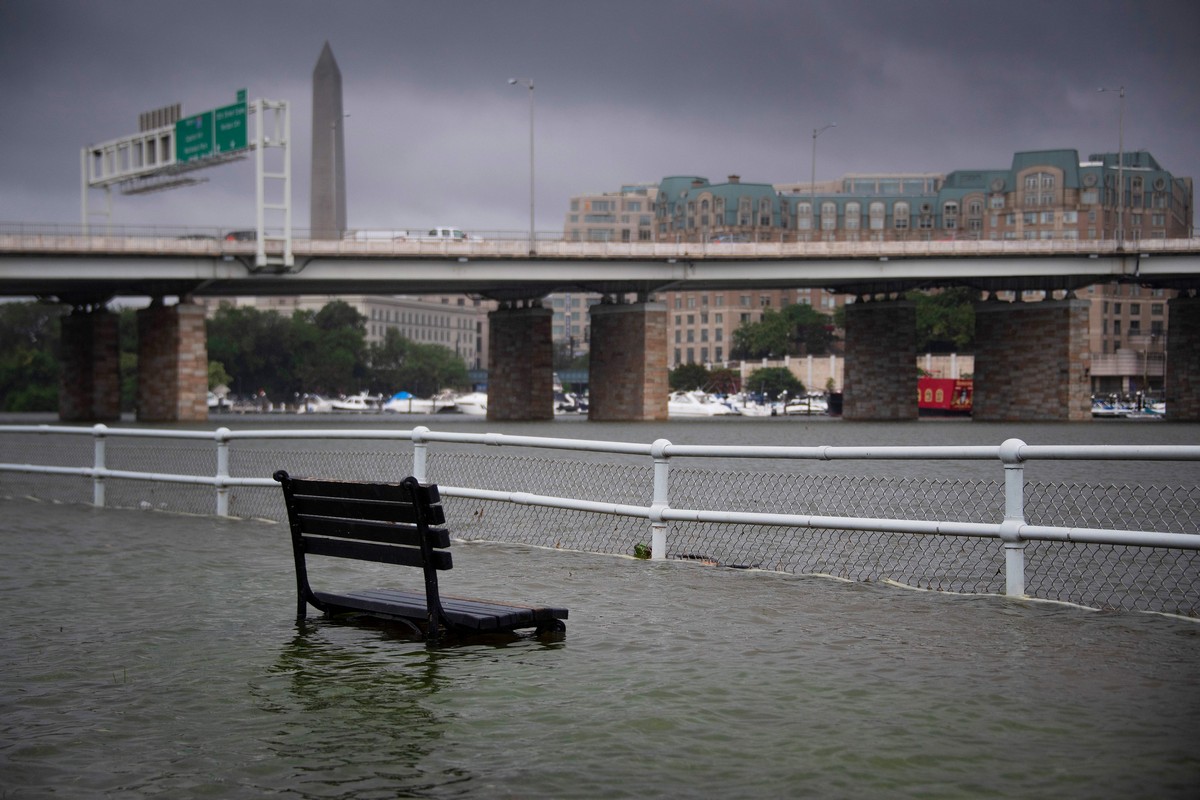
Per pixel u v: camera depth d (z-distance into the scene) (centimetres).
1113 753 855
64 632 1266
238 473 3212
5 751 883
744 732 910
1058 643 1181
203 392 10850
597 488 2719
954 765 834
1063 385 11788
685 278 11038
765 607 1374
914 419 12512
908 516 2348
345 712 973
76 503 2512
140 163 10550
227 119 9750
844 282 11894
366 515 1234
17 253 9125
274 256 9956
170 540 1956
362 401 19762
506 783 809
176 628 1285
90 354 11925
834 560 1856
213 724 945
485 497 1816
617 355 11875
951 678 1054
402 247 10169
